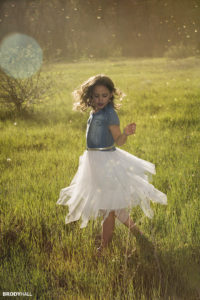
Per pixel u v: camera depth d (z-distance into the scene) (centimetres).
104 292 253
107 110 298
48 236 333
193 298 246
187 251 288
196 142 611
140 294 253
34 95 1016
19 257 297
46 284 264
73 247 309
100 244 325
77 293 257
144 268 281
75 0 4878
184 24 3925
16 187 431
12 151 616
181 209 355
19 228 348
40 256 298
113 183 290
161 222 337
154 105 1009
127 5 4772
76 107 324
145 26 4600
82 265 281
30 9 4334
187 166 482
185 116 823
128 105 1009
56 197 395
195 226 325
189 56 3288
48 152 592
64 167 500
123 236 319
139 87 1413
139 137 669
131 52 4550
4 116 941
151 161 518
